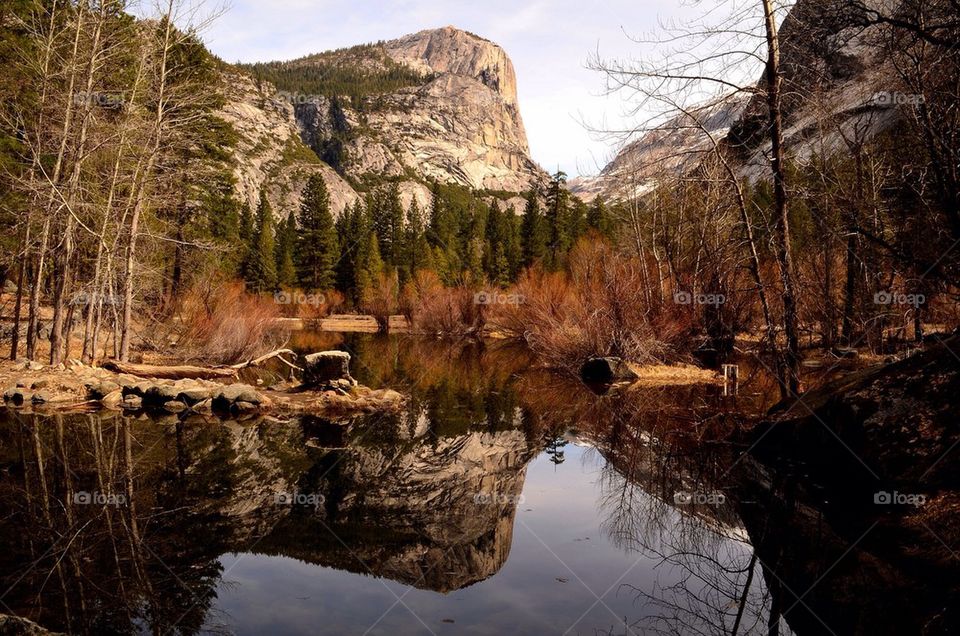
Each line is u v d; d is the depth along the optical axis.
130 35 15.12
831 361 14.20
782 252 9.30
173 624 3.88
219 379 15.72
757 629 3.86
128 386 12.55
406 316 42.44
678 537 5.68
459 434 10.27
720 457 8.57
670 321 18.23
